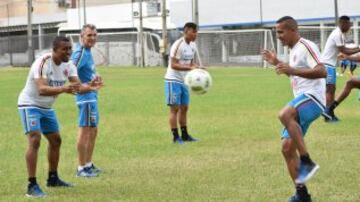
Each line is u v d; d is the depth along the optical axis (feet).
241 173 32.04
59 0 259.19
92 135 33.19
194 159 36.35
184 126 43.19
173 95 42.39
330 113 49.60
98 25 190.80
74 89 27.45
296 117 25.46
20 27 247.09
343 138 42.11
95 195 28.30
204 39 153.99
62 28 208.03
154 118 55.98
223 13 166.71
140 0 162.20
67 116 58.59
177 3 169.48
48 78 28.04
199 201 26.68
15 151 40.37
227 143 41.68
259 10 160.25
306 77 25.23
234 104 65.21
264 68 139.85
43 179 31.78
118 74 126.31
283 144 25.50
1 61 197.77
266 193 27.81
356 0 141.49
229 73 120.78
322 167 32.78
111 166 34.99
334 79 49.78
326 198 26.63
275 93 76.69
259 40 148.56
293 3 153.99
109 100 72.79
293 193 27.68
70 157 37.91
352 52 49.03
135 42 168.96
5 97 81.05
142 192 28.60
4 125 53.31
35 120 28.19
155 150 39.81
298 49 25.84
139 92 82.99
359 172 31.53
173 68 41.96
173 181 30.66
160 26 180.65
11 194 28.78
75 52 33.01
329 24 149.07
